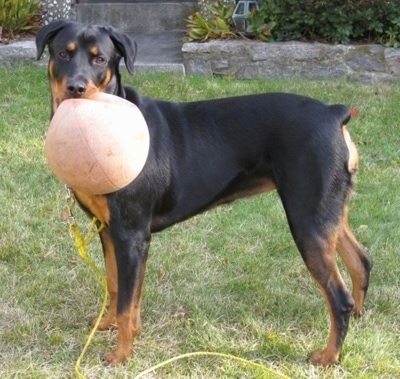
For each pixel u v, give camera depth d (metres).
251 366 2.52
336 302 2.49
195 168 2.57
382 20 5.43
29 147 3.94
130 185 2.44
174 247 3.19
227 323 2.76
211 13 5.85
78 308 2.82
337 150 2.49
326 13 5.36
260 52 5.35
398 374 2.51
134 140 2.30
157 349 2.62
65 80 2.38
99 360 2.56
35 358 2.58
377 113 4.51
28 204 3.43
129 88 2.58
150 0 6.61
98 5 6.50
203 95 4.77
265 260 3.12
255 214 3.44
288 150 2.50
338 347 2.52
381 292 2.91
